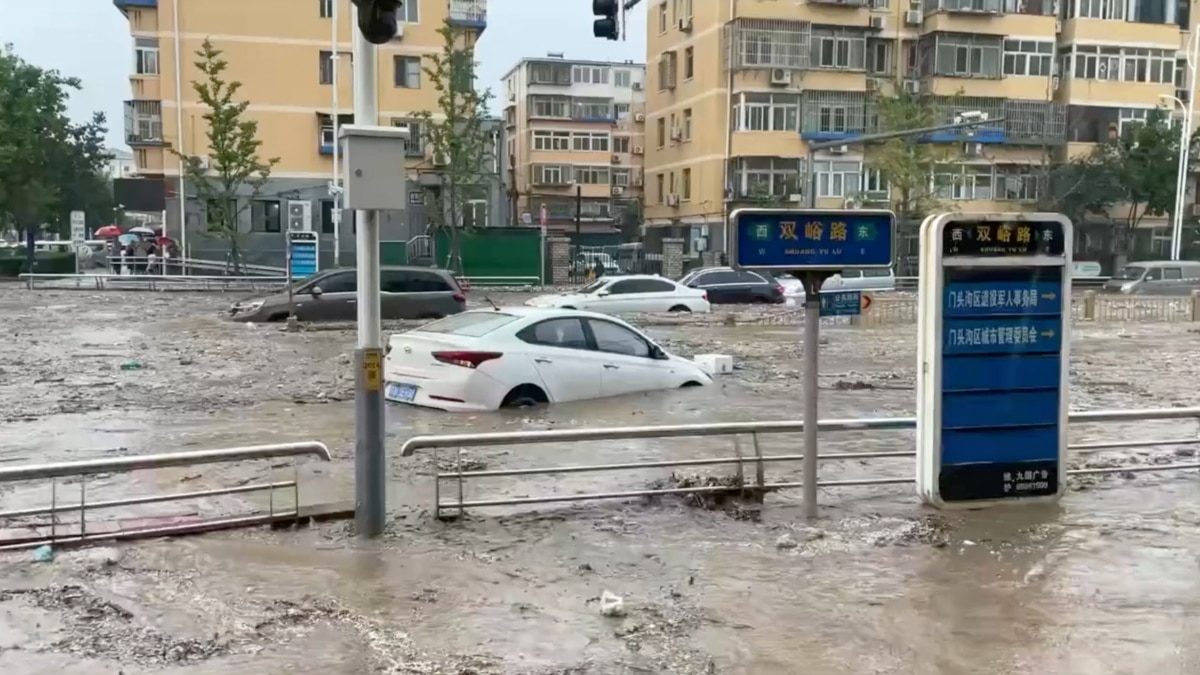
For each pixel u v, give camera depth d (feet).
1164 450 32.14
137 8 142.82
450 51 139.13
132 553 19.79
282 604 17.11
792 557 20.11
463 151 140.36
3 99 148.25
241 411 38.55
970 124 94.07
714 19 154.10
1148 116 158.30
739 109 152.05
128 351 58.54
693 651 15.42
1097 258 164.66
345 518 22.34
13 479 19.11
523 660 14.96
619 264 167.02
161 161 144.36
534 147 244.42
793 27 151.84
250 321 77.05
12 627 15.96
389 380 38.65
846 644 15.79
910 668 14.93
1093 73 163.32
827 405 41.81
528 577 18.76
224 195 130.93
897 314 90.43
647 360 42.11
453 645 15.49
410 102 148.66
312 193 147.95
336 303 77.51
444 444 21.84
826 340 73.61
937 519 22.68
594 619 16.66
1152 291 122.01
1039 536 21.50
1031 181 163.12
